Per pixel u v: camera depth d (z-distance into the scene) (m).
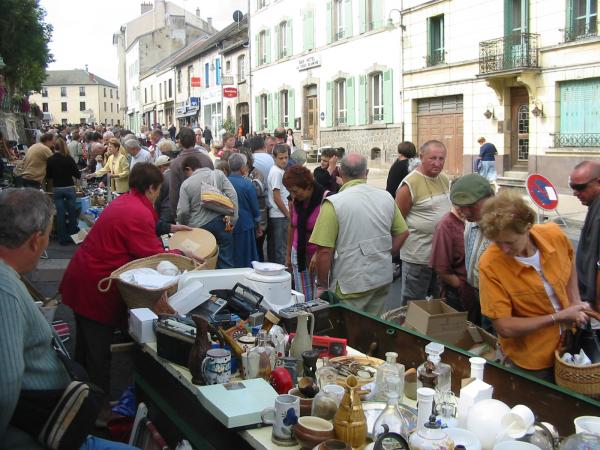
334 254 4.52
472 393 2.53
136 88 72.50
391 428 2.38
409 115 22.94
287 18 30.95
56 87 122.06
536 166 18.23
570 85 17.30
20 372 2.25
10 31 25.30
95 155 17.05
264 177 8.48
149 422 3.40
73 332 6.10
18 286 2.38
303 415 2.65
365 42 24.91
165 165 8.73
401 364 3.21
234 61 39.25
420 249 5.19
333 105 27.69
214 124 43.44
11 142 22.94
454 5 20.27
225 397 2.73
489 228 2.90
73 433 2.39
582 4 16.73
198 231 5.71
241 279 4.25
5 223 2.46
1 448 2.33
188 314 3.91
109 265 4.21
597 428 2.33
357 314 3.80
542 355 3.07
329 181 8.61
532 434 2.31
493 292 3.04
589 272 4.12
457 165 21.17
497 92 19.06
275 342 3.29
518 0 18.48
